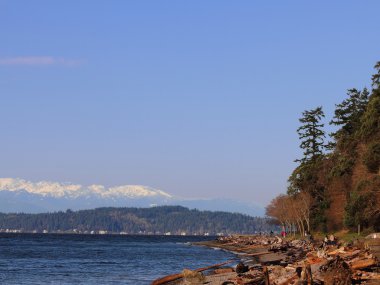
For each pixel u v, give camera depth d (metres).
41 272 104.12
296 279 49.97
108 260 146.75
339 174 151.62
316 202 187.88
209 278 69.88
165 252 199.75
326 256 71.00
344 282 44.78
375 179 120.88
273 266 69.69
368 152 123.94
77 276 95.12
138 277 93.06
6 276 94.88
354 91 181.38
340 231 160.50
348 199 140.75
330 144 199.62
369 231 130.50
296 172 196.75
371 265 53.69
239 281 58.78
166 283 71.12
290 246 132.62
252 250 178.25
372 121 130.88
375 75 141.25
